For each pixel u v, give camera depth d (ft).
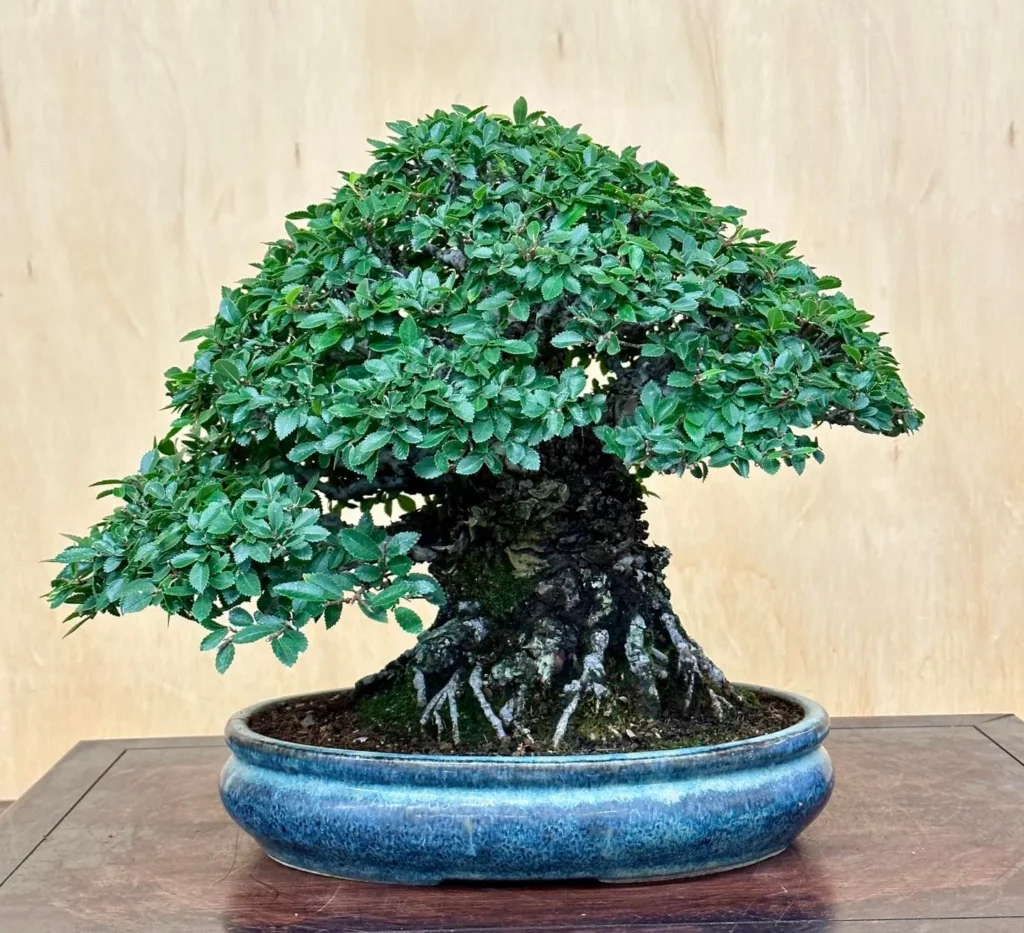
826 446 6.67
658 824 4.30
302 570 4.36
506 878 4.36
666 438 4.36
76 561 4.47
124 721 6.65
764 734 4.61
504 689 4.70
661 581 4.94
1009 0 6.53
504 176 4.73
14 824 5.04
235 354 4.58
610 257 4.46
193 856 4.75
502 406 4.33
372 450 4.28
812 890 4.44
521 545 4.84
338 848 4.38
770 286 4.67
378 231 4.67
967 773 5.37
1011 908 4.34
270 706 4.95
